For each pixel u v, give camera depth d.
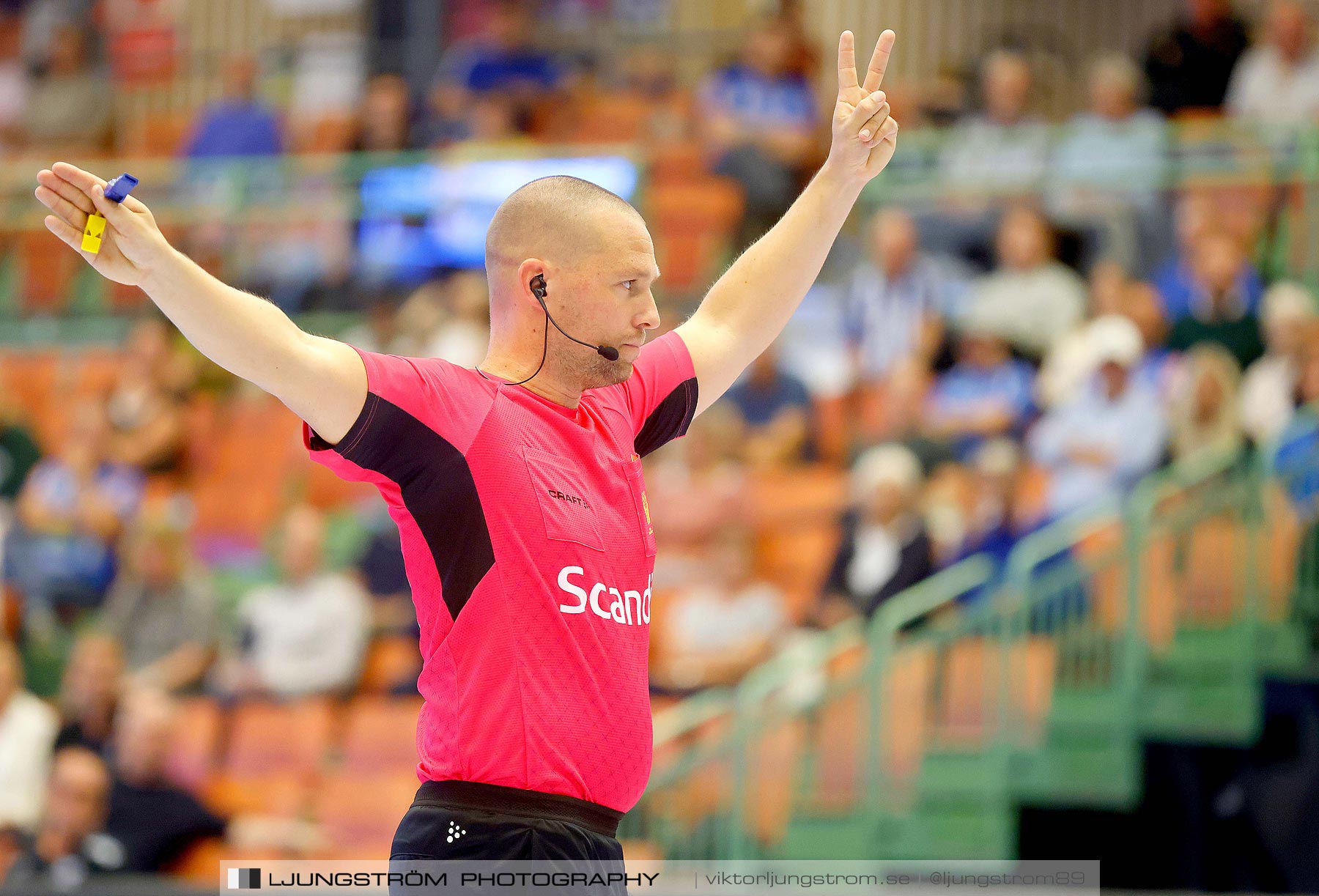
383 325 36.91
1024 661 26.66
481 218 38.16
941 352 33.03
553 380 8.94
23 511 36.06
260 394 38.62
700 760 25.98
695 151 38.31
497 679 8.28
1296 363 29.17
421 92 44.41
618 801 8.57
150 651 32.44
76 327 42.03
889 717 26.38
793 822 26.16
